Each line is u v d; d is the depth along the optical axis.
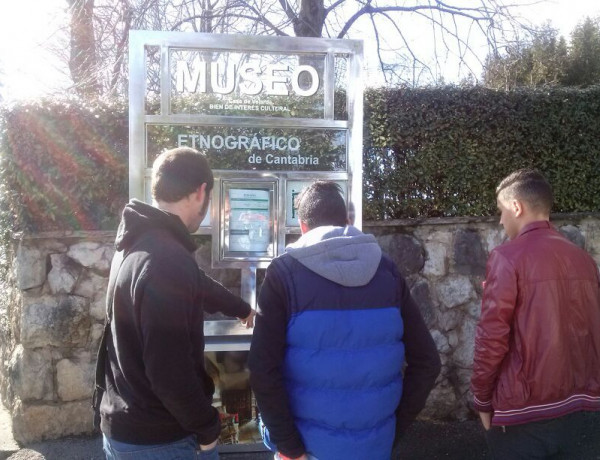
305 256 1.87
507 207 2.39
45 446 3.70
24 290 3.76
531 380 2.13
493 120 4.15
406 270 4.09
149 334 1.71
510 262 2.18
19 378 3.78
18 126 3.71
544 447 2.15
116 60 6.43
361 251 1.89
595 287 2.22
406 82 5.16
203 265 3.90
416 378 1.99
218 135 3.62
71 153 3.77
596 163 4.32
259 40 3.54
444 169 4.13
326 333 1.79
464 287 4.14
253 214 3.60
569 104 4.25
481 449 3.67
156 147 3.56
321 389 1.81
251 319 2.76
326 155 3.71
